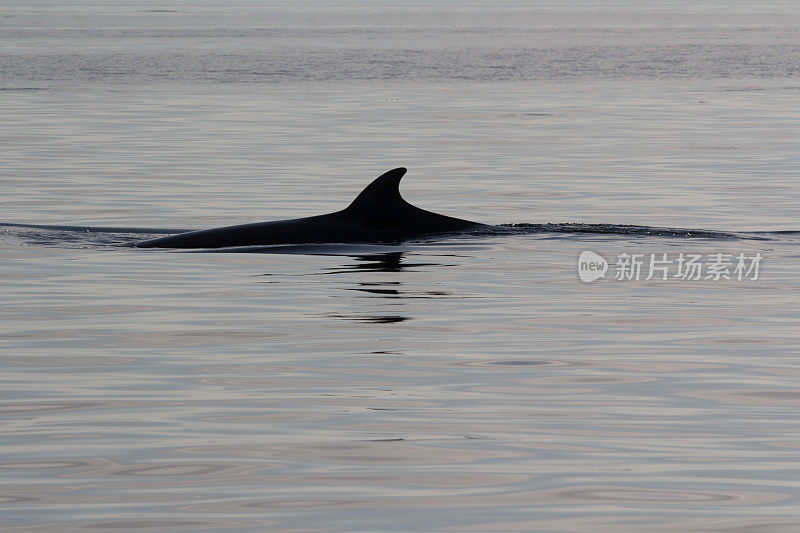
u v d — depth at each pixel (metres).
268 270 69.94
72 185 110.56
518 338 53.16
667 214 95.94
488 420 40.06
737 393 43.66
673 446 37.12
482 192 109.25
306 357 49.50
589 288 65.00
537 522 30.69
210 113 183.12
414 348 51.16
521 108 195.75
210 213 95.56
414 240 78.75
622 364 48.25
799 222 91.62
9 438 38.06
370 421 39.94
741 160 131.88
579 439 37.91
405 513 31.31
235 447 37.09
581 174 121.38
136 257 74.62
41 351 50.75
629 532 30.06
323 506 31.88
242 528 30.31
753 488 33.19
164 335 53.88
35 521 30.80
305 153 137.25
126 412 41.16
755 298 62.47
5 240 80.62
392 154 137.38
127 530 30.16
